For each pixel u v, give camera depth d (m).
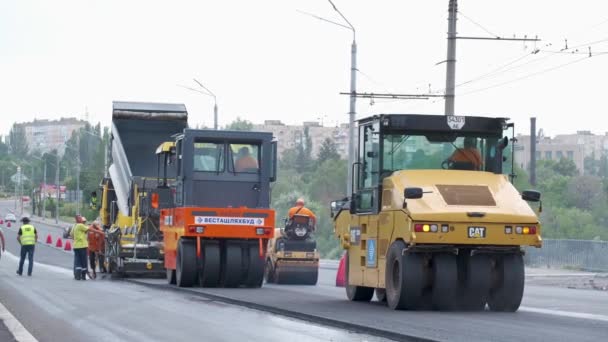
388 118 52.97
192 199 74.88
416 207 48.22
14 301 55.72
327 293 67.62
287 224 85.44
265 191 75.88
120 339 36.84
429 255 49.19
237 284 75.38
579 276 106.06
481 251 48.88
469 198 48.94
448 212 47.81
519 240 48.28
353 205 56.62
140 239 90.31
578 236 197.88
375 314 46.12
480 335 36.44
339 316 44.62
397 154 53.19
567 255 133.62
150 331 39.56
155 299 58.50
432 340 34.34
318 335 37.59
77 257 88.38
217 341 35.91
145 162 97.94
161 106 101.19
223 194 75.44
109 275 97.12
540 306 56.91
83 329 40.44
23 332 38.75
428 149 53.47
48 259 148.38
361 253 55.69
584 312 50.72
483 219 47.97
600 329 39.38
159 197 89.06
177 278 74.69
